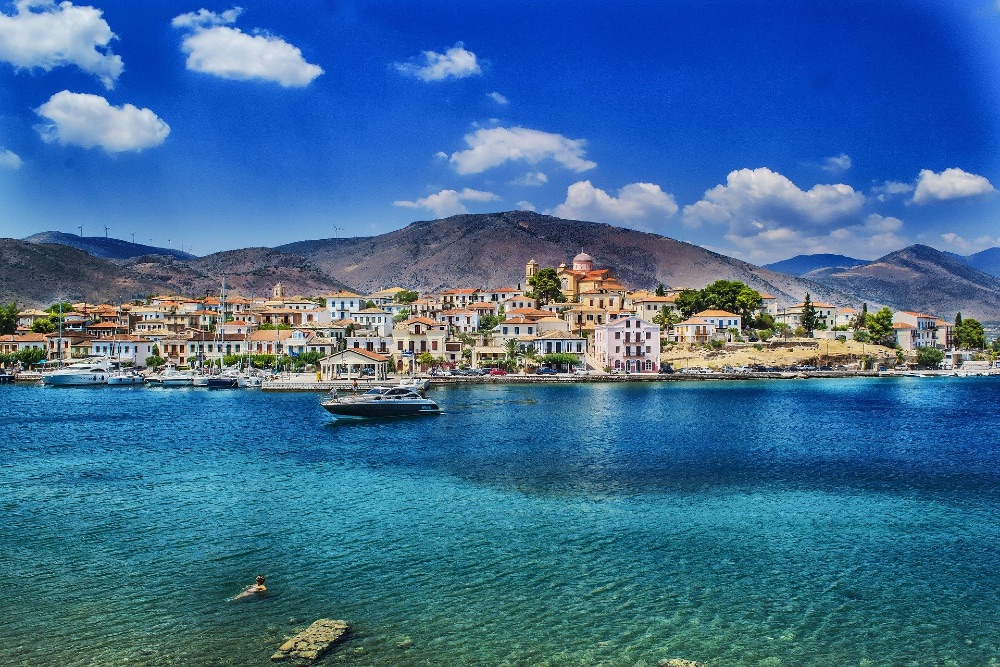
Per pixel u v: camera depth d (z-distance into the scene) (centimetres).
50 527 6062
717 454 9288
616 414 13400
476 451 9469
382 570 5128
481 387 19588
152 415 13312
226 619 4378
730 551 5541
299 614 4447
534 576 5028
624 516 6431
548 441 10256
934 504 6888
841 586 4909
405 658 3953
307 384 18575
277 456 9119
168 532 5938
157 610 4491
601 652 4034
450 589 4809
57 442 10169
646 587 4862
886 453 9425
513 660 3947
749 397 16925
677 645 4116
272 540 5741
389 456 9119
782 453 9375
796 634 4253
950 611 4553
